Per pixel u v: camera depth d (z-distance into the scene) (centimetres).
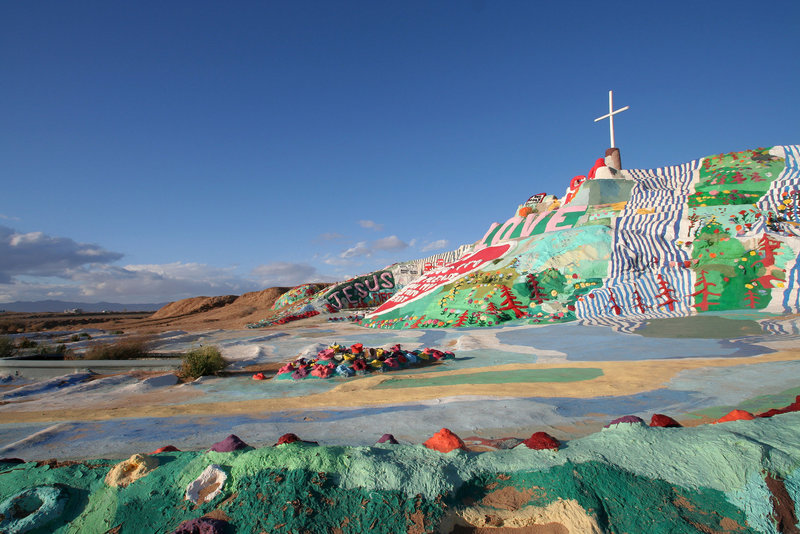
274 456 352
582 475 318
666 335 1532
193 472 355
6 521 319
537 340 1683
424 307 2823
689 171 3066
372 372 1224
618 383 896
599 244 2497
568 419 666
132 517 318
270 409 852
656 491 303
